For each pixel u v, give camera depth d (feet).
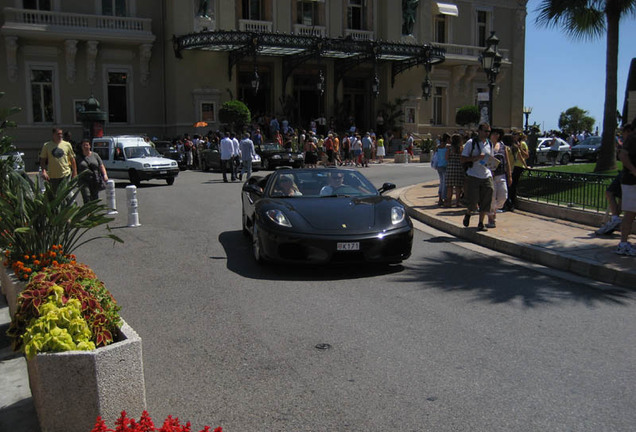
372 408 12.69
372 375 14.39
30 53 94.27
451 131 130.31
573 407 12.77
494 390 13.58
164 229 36.29
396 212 25.57
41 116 96.27
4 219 15.53
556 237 30.86
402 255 24.54
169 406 12.90
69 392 10.37
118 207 46.85
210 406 12.88
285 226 24.06
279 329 17.72
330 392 13.48
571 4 53.31
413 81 123.44
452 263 27.02
